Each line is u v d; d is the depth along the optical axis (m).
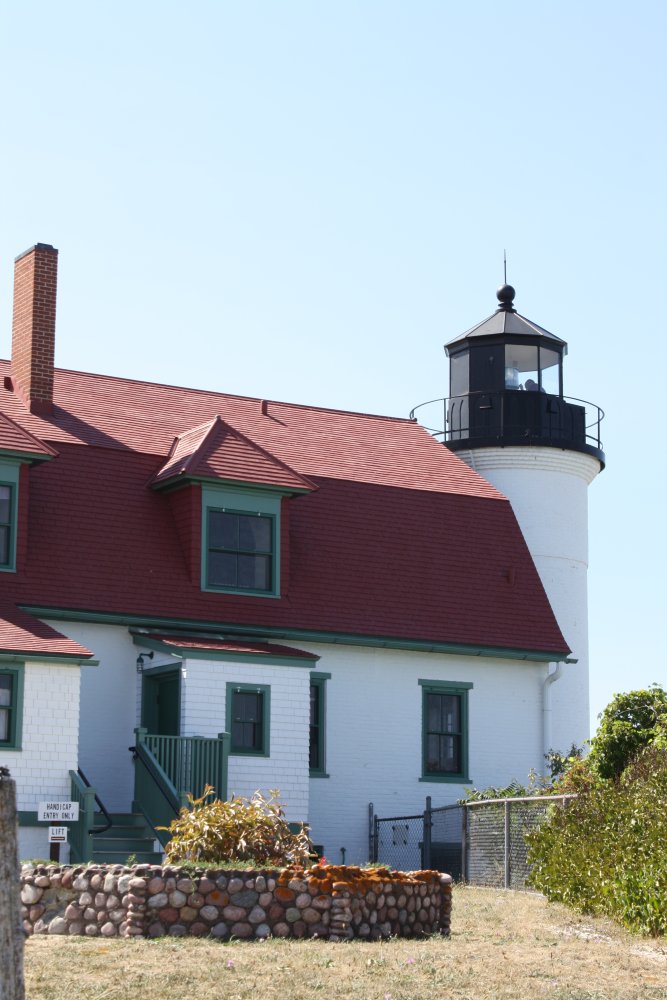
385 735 30.84
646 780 22.05
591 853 20.83
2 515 27.22
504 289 38.50
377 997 14.25
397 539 32.59
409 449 35.91
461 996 14.50
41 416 30.36
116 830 25.62
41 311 30.89
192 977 14.67
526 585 33.94
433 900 18.55
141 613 27.98
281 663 27.98
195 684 26.97
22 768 24.12
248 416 34.31
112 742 27.56
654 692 27.77
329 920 17.53
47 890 17.33
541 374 37.78
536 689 33.19
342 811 29.98
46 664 24.66
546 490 36.56
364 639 30.44
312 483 30.39
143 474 30.06
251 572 29.69
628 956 16.91
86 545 28.31
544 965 16.23
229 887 17.27
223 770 26.38
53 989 14.04
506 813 25.39
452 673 32.03
